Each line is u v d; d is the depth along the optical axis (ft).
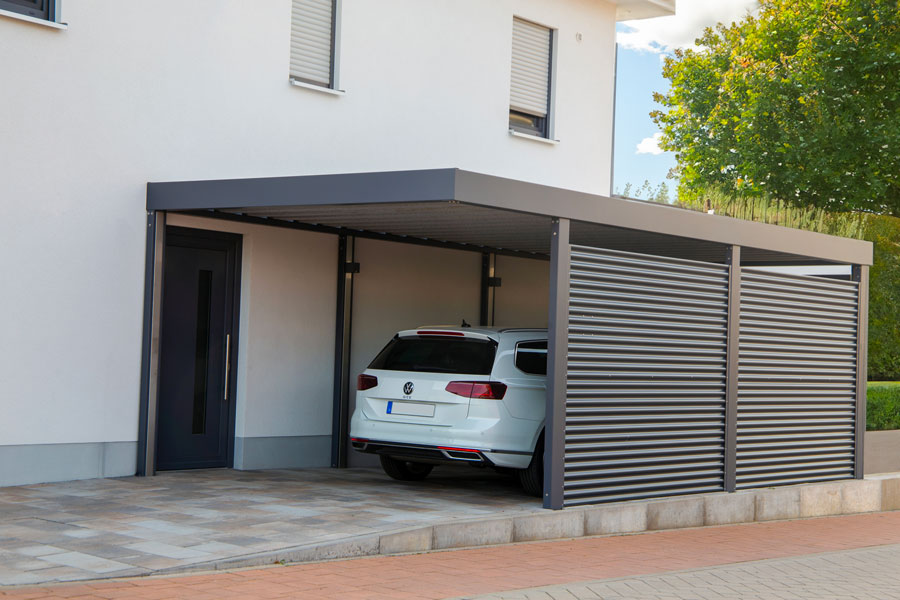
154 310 33.63
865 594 24.95
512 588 22.48
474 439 31.22
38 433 31.09
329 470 38.55
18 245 30.68
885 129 86.43
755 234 37.83
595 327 31.58
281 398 38.09
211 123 35.96
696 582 24.91
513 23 49.06
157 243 33.60
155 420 33.76
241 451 36.73
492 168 47.34
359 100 41.22
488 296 46.42
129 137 33.45
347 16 40.73
